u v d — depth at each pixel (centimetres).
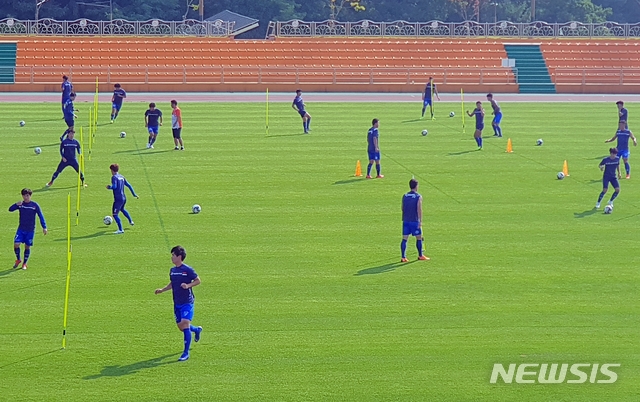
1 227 4703
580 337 3284
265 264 4131
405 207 4156
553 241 4553
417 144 7412
